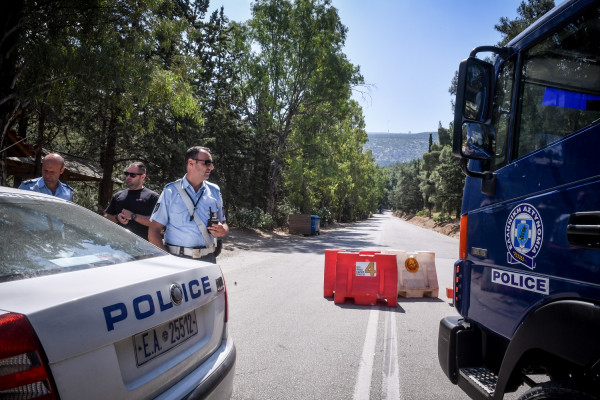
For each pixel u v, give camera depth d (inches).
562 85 90.4
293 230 1210.6
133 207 210.4
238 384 154.6
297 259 565.6
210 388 92.3
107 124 793.6
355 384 157.3
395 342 210.5
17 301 63.8
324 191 1971.0
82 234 96.0
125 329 74.4
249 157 1089.4
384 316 263.6
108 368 70.1
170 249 161.6
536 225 92.1
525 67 103.3
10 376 57.5
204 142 873.5
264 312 263.4
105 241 98.7
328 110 1338.6
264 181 1298.0
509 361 91.7
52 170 195.2
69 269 79.5
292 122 1385.3
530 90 100.3
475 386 104.6
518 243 97.6
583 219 79.2
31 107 557.9
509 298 99.7
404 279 328.5
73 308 67.0
